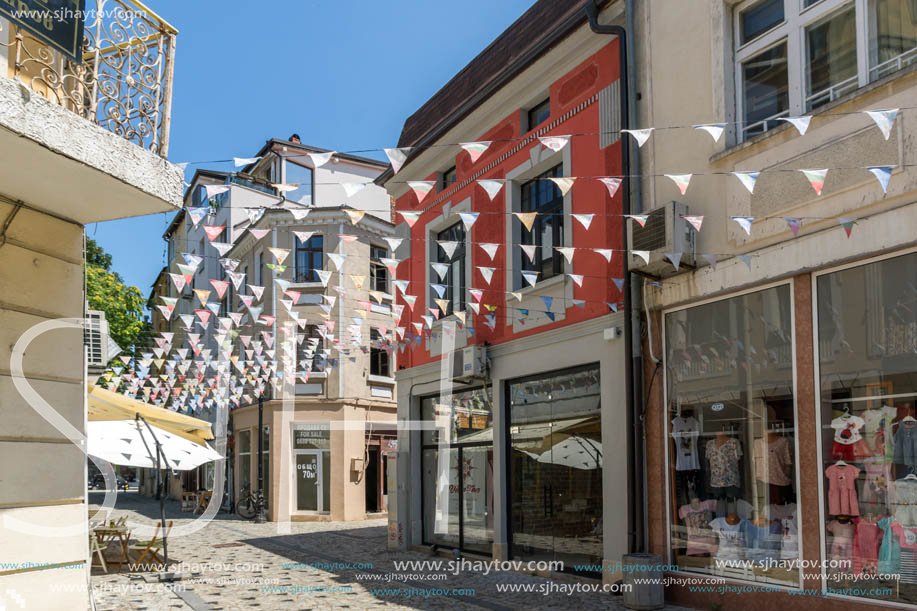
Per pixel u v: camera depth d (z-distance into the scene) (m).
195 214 6.23
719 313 8.09
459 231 13.34
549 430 10.73
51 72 5.33
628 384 8.88
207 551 14.07
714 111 8.20
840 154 6.87
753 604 7.35
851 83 7.02
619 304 9.34
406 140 15.13
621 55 9.38
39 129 4.78
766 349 7.57
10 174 5.22
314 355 21.55
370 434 22.48
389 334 22.75
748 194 7.73
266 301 22.33
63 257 5.95
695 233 8.34
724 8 8.20
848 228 6.25
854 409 6.73
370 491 22.77
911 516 6.25
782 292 7.45
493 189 5.62
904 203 6.35
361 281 8.12
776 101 7.73
